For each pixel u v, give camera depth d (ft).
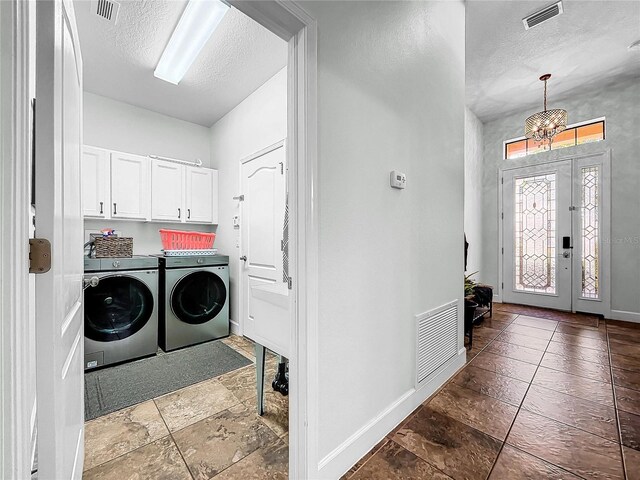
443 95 7.20
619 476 4.25
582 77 12.16
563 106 14.15
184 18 6.60
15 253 1.77
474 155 15.65
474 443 5.00
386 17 5.33
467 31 9.44
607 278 12.91
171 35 7.16
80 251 4.17
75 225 3.62
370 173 4.96
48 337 2.18
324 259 4.15
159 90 9.73
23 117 1.82
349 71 4.55
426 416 5.78
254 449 4.93
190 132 12.17
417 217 6.23
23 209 1.84
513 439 5.09
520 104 14.58
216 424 5.60
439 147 7.04
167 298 9.38
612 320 12.64
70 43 3.27
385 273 5.31
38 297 2.14
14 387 1.76
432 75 6.74
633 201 12.37
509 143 16.16
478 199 16.17
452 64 7.63
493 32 9.47
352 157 4.60
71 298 3.26
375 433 4.98
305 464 3.93
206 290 10.43
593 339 10.21
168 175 10.68
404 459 4.65
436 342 6.86
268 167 8.04
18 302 1.79
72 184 3.38
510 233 15.78
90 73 8.75
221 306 10.64
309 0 3.92
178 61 8.15
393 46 5.49
